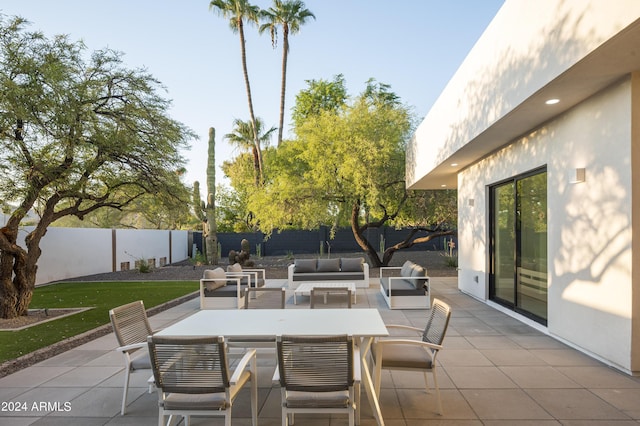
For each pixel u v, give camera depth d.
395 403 3.52
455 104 7.52
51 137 6.75
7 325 6.77
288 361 2.63
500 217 7.92
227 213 27.98
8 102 6.02
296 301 8.73
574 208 5.01
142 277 14.23
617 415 3.22
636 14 2.82
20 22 6.59
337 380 2.65
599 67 3.74
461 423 3.13
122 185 8.36
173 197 8.77
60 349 5.34
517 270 7.00
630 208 4.00
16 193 6.86
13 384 4.08
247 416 3.34
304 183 14.22
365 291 10.09
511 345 5.27
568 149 5.12
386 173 13.61
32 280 7.63
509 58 5.05
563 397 3.58
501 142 6.97
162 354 2.65
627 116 4.00
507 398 3.58
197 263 18.08
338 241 22.97
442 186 12.45
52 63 6.60
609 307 4.35
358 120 13.62
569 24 3.68
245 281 9.28
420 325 6.53
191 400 2.69
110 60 7.51
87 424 3.21
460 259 10.34
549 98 4.65
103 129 7.31
